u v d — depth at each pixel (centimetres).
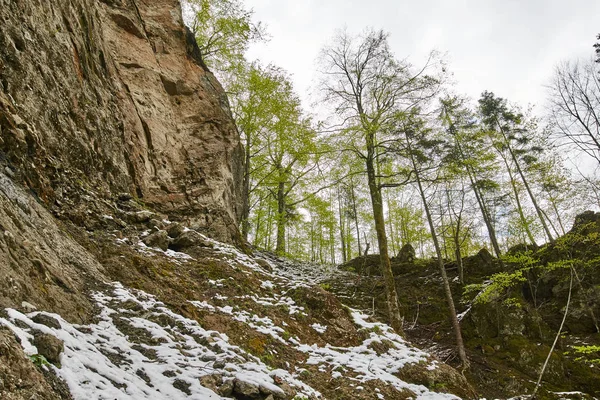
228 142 1555
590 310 1447
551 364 1248
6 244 465
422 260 1952
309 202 2034
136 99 1303
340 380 706
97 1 1327
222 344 616
